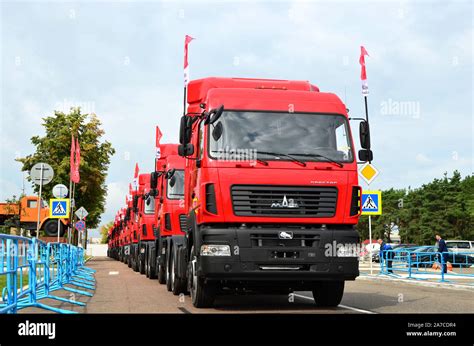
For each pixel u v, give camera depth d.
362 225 100.25
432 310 11.09
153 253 22.00
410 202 90.94
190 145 11.45
